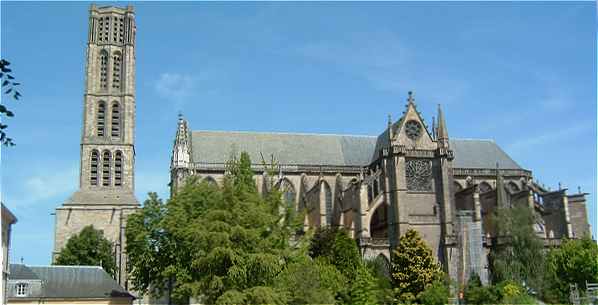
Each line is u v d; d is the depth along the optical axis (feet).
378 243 351.87
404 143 379.96
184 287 209.15
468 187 388.16
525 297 301.02
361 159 435.94
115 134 445.78
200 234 206.39
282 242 237.86
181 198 245.86
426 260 319.06
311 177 415.44
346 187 408.87
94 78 452.35
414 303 303.27
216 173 406.00
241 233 207.72
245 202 221.25
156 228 255.09
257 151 429.38
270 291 199.72
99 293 295.69
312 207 378.94
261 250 212.23
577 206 424.87
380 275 322.55
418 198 369.50
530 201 379.96
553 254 349.61
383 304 292.40
